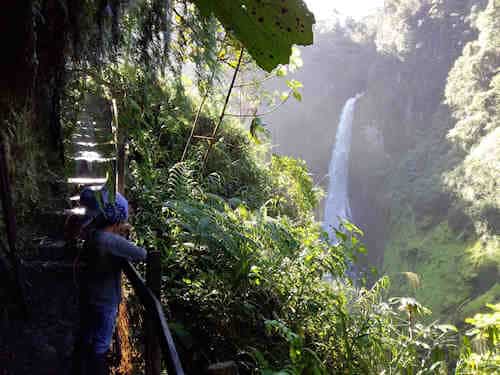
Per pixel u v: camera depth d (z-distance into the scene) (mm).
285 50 586
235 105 6293
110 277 2291
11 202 2566
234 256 3172
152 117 4781
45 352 2662
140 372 2607
